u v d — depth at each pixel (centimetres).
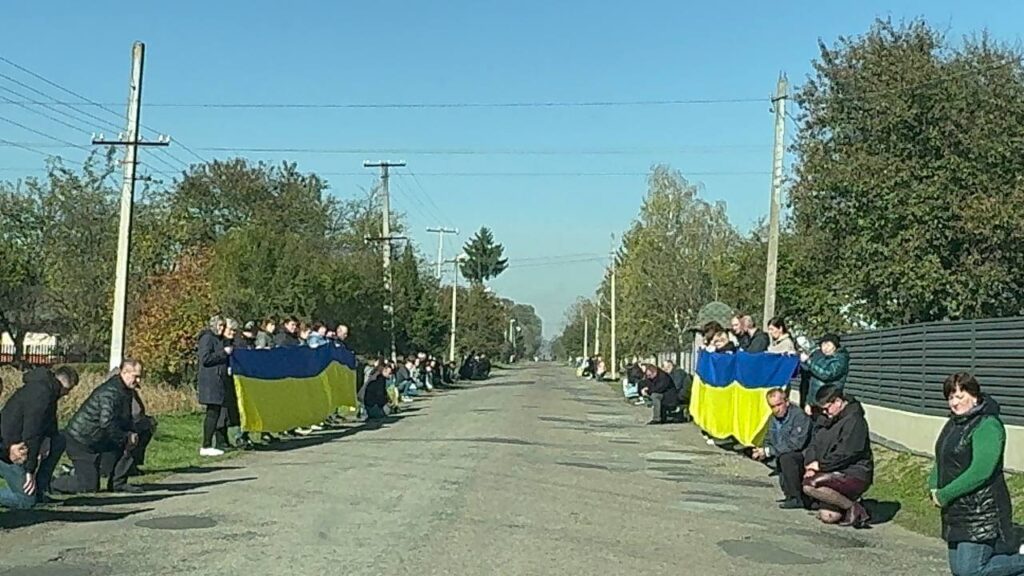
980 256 3039
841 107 3262
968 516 915
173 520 1277
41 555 1062
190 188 7138
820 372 1803
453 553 1093
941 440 938
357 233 6656
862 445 1353
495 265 15162
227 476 1698
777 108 2947
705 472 1909
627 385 4606
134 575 977
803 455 1477
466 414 3384
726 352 2453
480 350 9800
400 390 4253
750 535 1258
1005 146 3059
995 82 3128
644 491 1622
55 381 1339
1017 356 1606
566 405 4075
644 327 5834
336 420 2934
